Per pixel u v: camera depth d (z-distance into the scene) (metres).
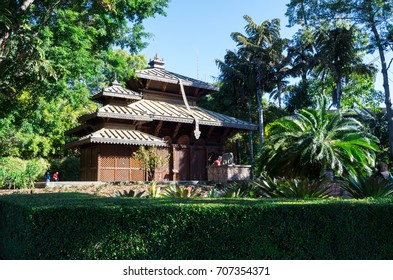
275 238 4.64
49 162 31.58
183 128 25.73
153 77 26.00
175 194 8.51
